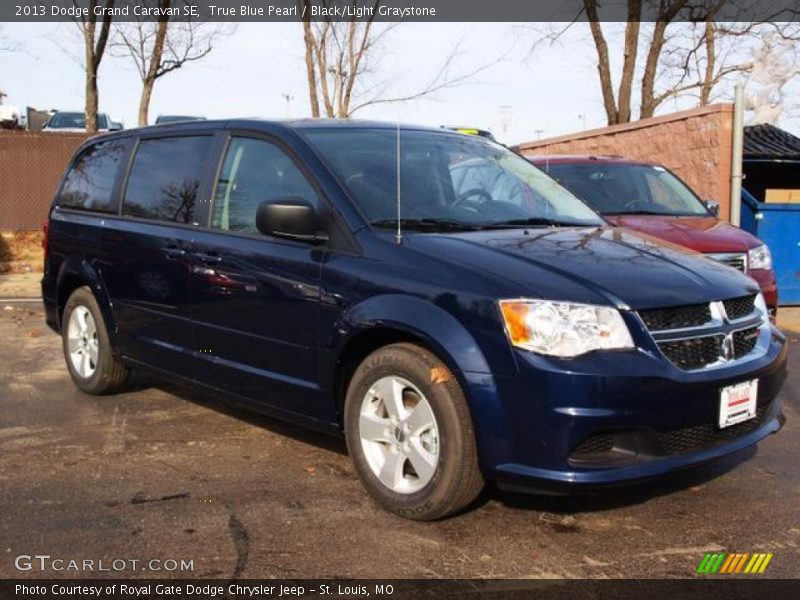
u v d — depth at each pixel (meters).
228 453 4.85
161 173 5.48
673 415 3.52
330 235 4.24
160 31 13.48
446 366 3.66
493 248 3.92
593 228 4.76
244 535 3.73
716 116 10.94
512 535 3.72
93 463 4.68
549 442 3.40
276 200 4.24
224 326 4.72
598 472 3.41
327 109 12.54
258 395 4.59
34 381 6.61
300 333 4.26
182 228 5.10
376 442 4.01
